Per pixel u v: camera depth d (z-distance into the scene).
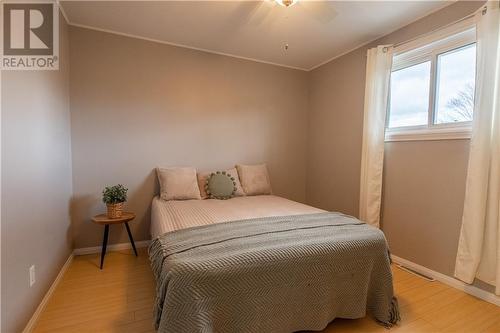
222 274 1.30
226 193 3.11
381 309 1.70
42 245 1.85
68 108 2.62
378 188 2.77
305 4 2.26
